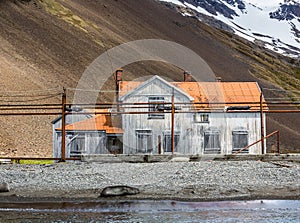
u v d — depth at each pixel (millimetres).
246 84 54281
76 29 160750
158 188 23328
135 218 18719
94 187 23609
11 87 87312
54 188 23484
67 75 114000
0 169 30375
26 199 21375
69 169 30234
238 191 22625
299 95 199000
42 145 62031
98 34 170500
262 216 18969
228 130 49812
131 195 21984
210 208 20047
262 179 25688
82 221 18297
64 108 35500
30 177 26578
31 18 145000
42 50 125062
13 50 113938
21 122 67812
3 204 20609
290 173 27562
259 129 50062
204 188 23312
